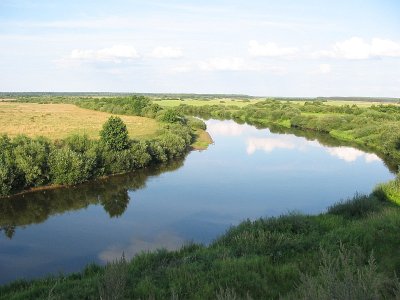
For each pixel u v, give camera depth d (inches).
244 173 1644.9
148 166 1802.4
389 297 277.3
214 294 353.1
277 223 604.7
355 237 493.0
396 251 435.8
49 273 698.2
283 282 379.9
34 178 1373.0
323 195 1277.1
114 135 1722.4
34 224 1035.3
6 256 820.6
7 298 458.3
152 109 3804.1
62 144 1701.5
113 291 357.7
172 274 421.4
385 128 2476.6
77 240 911.0
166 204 1198.9
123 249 852.6
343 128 3053.6
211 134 3051.2
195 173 1656.0
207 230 961.5
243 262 431.5
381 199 895.1
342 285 246.4
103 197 1299.2
